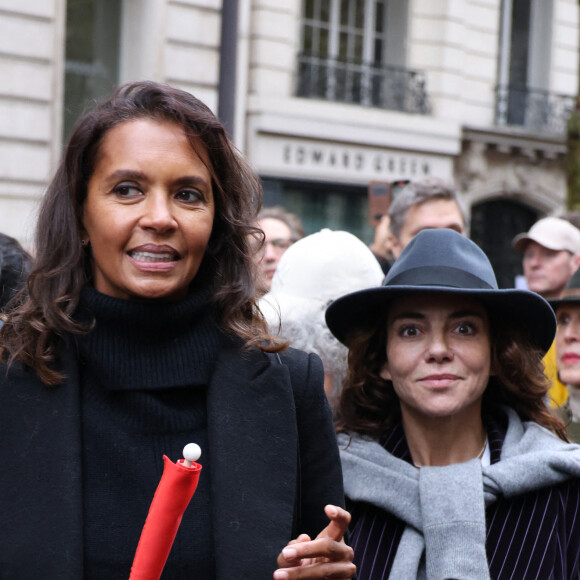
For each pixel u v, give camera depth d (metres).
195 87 11.01
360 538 2.31
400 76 14.15
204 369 1.84
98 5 10.83
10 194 9.81
